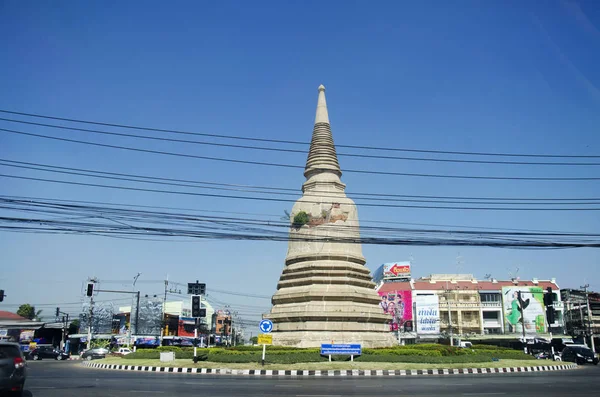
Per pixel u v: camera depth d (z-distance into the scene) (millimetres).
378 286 106250
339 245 49000
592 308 100125
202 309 42156
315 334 44750
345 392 23344
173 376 32656
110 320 109062
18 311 122812
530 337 90125
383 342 47750
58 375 33344
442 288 101562
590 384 28375
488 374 36812
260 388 24891
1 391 19297
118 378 30734
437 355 42156
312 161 52281
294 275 49000
